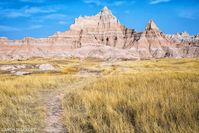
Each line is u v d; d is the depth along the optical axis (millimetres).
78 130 6414
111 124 6512
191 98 9266
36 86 17781
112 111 7879
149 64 74500
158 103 8828
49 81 21750
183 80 16766
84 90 14266
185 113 7090
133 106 8523
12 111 8492
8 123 6832
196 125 5957
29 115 7906
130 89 13102
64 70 57188
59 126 7109
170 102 8750
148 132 5895
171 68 55812
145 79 19094
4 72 52531
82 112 8758
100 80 21312
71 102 10750
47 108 9766
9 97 11414
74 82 24266
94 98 10461
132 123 6949
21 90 14031
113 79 20438
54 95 14117
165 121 6598
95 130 6410
